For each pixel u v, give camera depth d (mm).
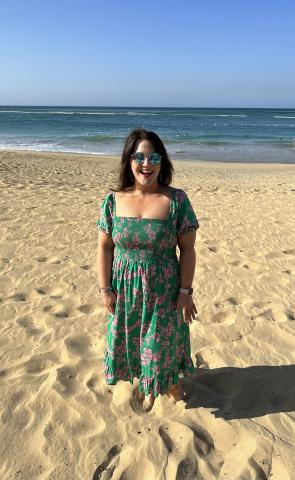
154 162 2496
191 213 2629
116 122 71688
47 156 22172
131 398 3018
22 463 2494
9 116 98375
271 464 2467
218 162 24469
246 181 15391
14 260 5699
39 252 6012
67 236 6750
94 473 2428
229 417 2846
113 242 2760
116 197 2686
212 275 5266
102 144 34094
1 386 3131
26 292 4738
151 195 2611
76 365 3365
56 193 10305
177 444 2621
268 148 32938
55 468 2453
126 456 2541
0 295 4652
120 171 2682
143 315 2656
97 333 3871
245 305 4449
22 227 7215
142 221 2553
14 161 18094
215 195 10805
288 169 20922
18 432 2715
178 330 2777
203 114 127375
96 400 2994
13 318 4125
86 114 116562
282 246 6383
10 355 3521
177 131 50750
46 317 4141
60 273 5270
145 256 2609
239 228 7355
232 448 2605
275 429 2736
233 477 2395
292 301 4574
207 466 2469
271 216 8234
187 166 21500
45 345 3666
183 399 3020
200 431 2723
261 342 3738
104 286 2750
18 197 9672
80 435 2695
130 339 2750
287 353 3582
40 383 3170
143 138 2578
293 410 2912
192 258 2689
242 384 3174
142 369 2738
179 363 2904
